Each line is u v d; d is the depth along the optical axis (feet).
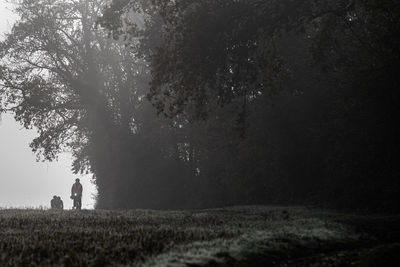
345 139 99.50
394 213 81.51
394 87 85.71
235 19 80.02
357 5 85.10
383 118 89.81
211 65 79.87
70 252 31.83
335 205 98.22
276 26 82.79
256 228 46.52
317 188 116.16
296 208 97.66
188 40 77.15
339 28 102.06
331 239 42.55
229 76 86.63
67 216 71.61
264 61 88.33
